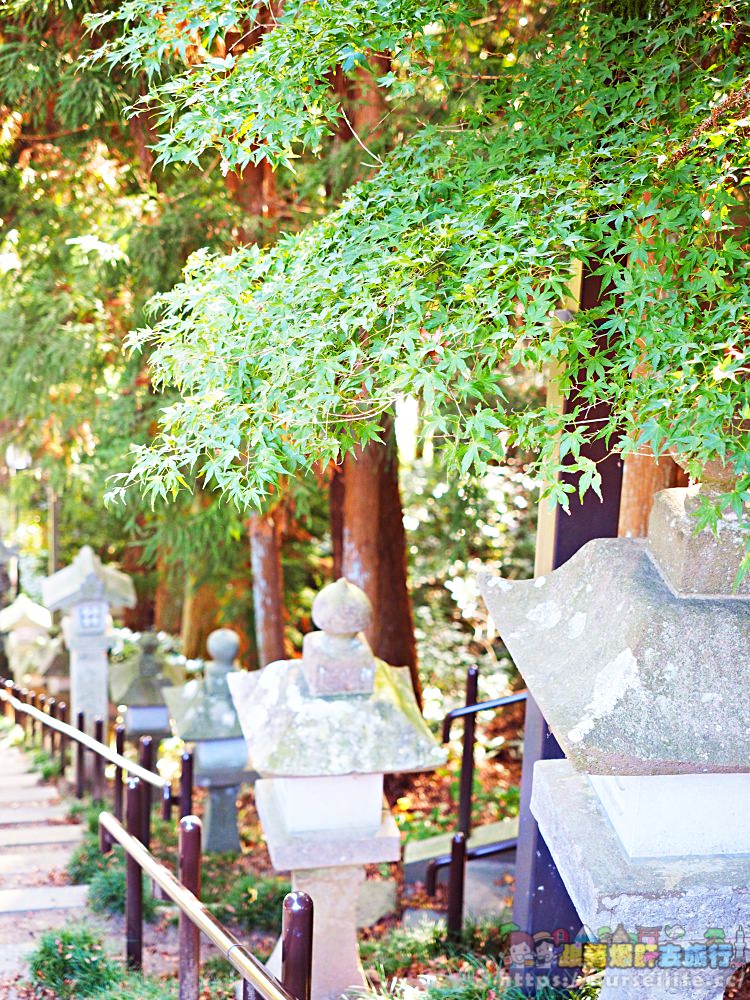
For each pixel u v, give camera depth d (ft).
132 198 25.98
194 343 11.82
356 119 22.61
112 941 18.34
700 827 9.88
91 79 20.36
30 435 31.58
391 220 11.70
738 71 11.70
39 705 34.91
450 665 36.50
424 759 14.03
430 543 39.11
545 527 15.11
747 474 9.07
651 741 8.70
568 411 13.98
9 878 21.34
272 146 11.49
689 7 12.25
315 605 14.38
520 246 10.36
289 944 10.78
